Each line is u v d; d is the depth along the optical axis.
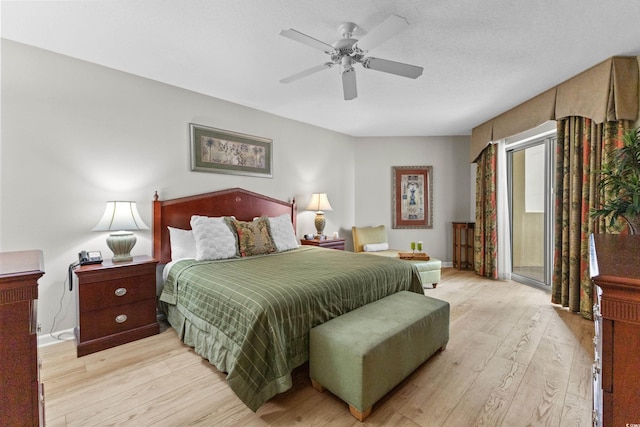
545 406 1.53
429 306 2.03
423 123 4.36
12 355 0.78
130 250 2.46
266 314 1.54
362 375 1.41
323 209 4.15
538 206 3.90
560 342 2.25
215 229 2.79
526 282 3.99
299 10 1.82
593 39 2.12
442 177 5.18
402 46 2.22
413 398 1.60
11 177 2.15
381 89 3.05
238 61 2.47
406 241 5.21
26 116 2.21
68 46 2.23
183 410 1.52
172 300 2.43
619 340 0.57
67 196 2.38
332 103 3.49
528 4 1.75
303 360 1.70
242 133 3.55
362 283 2.13
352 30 1.98
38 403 0.83
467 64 2.50
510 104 3.51
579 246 2.83
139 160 2.76
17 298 0.78
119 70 2.63
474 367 1.91
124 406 1.54
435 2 1.74
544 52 2.31
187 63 2.51
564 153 2.97
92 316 2.13
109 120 2.59
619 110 2.35
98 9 1.80
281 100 3.39
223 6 1.78
